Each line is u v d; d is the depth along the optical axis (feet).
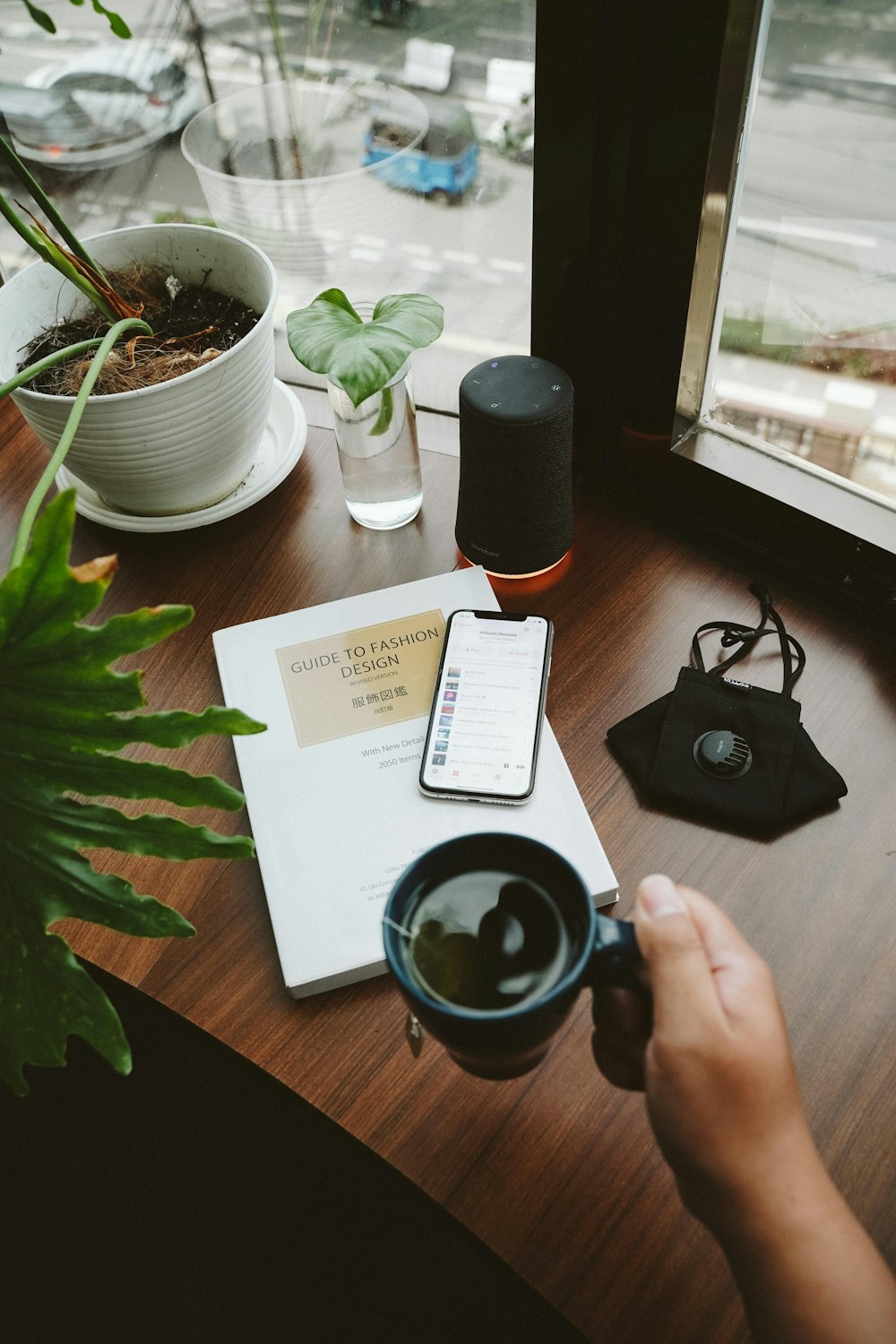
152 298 2.80
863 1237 1.44
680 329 2.48
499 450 2.30
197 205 3.22
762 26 2.02
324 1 2.60
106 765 1.71
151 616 1.58
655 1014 1.46
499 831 1.58
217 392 2.41
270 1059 1.96
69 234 2.49
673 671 2.47
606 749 2.34
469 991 1.52
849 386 2.46
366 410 2.49
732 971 1.50
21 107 3.14
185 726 1.66
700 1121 1.44
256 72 2.83
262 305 2.70
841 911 2.09
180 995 2.05
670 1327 1.67
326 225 3.06
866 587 2.51
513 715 2.31
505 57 2.49
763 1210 1.42
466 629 2.46
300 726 2.34
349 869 2.12
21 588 1.54
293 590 2.69
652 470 2.81
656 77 2.13
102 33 2.92
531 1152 1.84
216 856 1.79
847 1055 1.92
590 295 2.57
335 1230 3.59
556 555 2.58
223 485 2.77
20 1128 3.86
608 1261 1.73
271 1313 3.45
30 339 2.72
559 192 2.40
